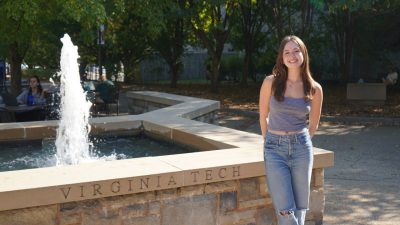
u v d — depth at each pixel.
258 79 30.81
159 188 4.05
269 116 4.04
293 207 3.88
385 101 17.92
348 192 6.94
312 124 4.20
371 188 7.16
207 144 5.59
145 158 4.54
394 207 6.25
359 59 27.47
